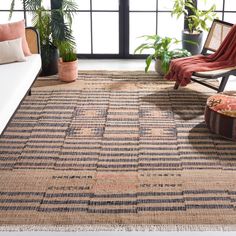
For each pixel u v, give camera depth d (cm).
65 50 469
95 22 534
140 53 514
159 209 274
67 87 454
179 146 343
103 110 404
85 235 253
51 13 475
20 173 310
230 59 427
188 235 253
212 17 510
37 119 386
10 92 351
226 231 255
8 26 425
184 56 474
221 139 352
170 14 532
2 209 274
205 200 281
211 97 368
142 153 334
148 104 416
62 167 317
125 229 257
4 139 353
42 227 259
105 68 511
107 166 318
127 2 525
